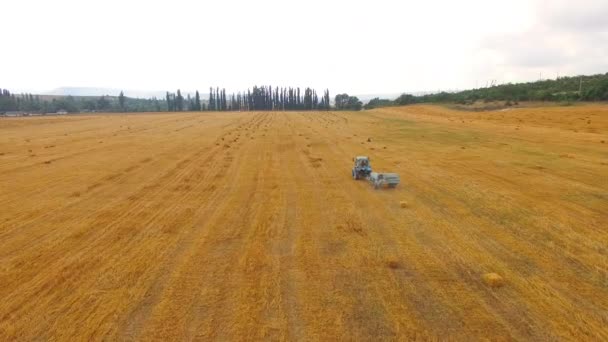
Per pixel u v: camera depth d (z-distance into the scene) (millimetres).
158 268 9266
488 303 7562
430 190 16219
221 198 15508
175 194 16250
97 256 10000
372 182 17266
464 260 9477
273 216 13094
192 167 22453
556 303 7531
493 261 9406
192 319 7148
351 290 8133
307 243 10703
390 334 6648
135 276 8859
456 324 6898
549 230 11375
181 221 12703
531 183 17188
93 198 15688
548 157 24109
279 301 7730
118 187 17562
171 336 6672
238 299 7820
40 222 12758
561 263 9250
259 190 16719
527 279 8484
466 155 25359
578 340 6426
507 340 6453
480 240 10727
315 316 7195
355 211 13516
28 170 21781
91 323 7090
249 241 10898
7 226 12391
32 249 10539
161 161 24594
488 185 16906
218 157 26062
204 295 7992
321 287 8266
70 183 18422
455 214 13008
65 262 9688
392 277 8680
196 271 9070
